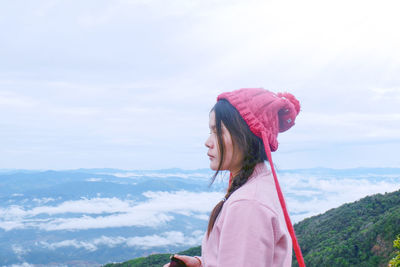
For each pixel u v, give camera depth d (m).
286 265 1.41
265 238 1.33
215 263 1.45
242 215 1.37
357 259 53.12
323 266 55.09
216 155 1.64
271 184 1.54
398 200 70.25
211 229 1.58
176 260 1.70
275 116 1.63
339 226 69.62
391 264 11.79
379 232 54.38
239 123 1.57
